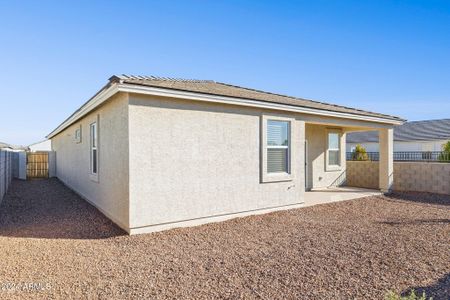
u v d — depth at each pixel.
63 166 17.59
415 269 4.55
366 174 15.57
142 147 6.71
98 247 5.79
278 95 12.07
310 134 14.13
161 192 6.98
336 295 3.71
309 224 7.70
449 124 29.83
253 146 8.80
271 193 9.26
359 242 6.04
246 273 4.45
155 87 6.59
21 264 4.85
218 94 7.60
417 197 12.36
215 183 7.94
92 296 3.72
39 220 8.24
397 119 13.40
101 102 8.07
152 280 4.21
